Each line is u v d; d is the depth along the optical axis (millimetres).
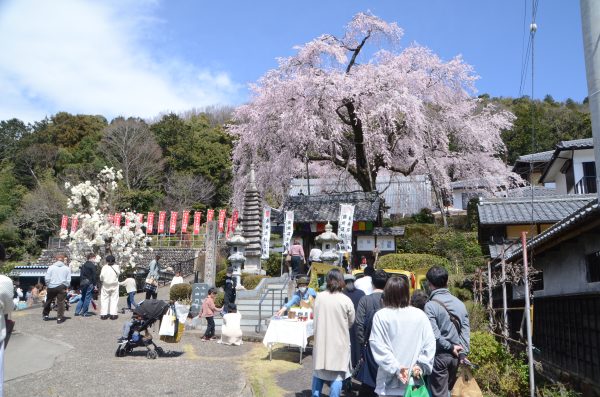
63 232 20344
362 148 21062
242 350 8352
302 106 18844
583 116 40188
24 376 6105
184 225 32250
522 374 6035
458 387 4430
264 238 17719
